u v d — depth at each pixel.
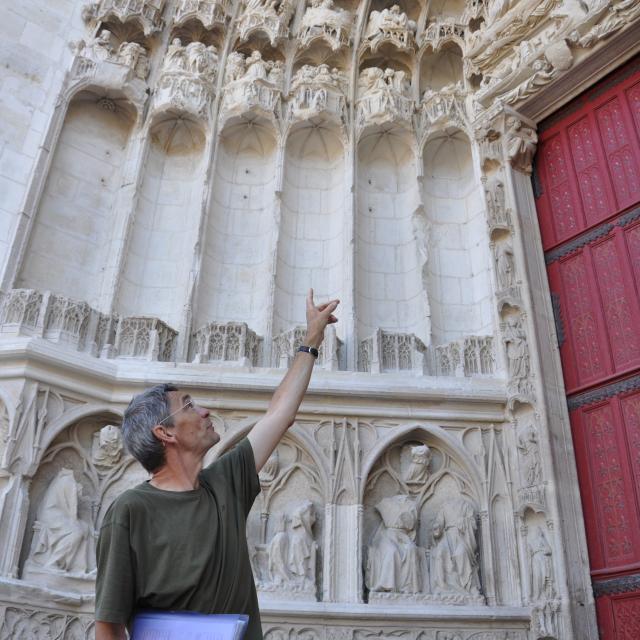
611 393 7.31
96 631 2.00
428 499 7.57
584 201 8.29
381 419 7.76
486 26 9.85
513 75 8.91
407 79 10.47
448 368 8.33
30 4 9.63
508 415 7.79
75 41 9.87
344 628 6.67
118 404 7.58
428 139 9.87
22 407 6.99
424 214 9.46
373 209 9.73
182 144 10.02
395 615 6.70
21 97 9.04
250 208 9.70
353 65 10.35
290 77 10.31
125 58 9.86
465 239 9.50
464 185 9.86
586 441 7.38
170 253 9.23
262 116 9.80
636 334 7.27
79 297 8.59
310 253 9.46
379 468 7.63
